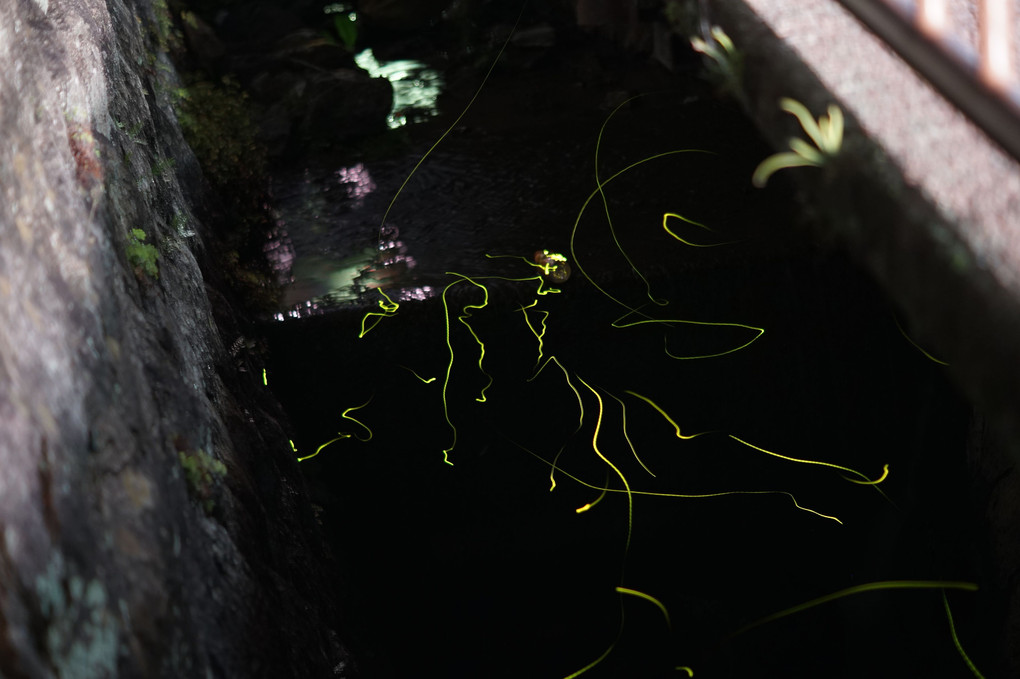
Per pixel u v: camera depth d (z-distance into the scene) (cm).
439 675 282
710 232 273
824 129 152
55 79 163
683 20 225
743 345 272
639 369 274
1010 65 135
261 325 257
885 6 155
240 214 295
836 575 297
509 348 267
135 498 112
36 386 102
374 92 332
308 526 228
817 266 263
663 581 298
